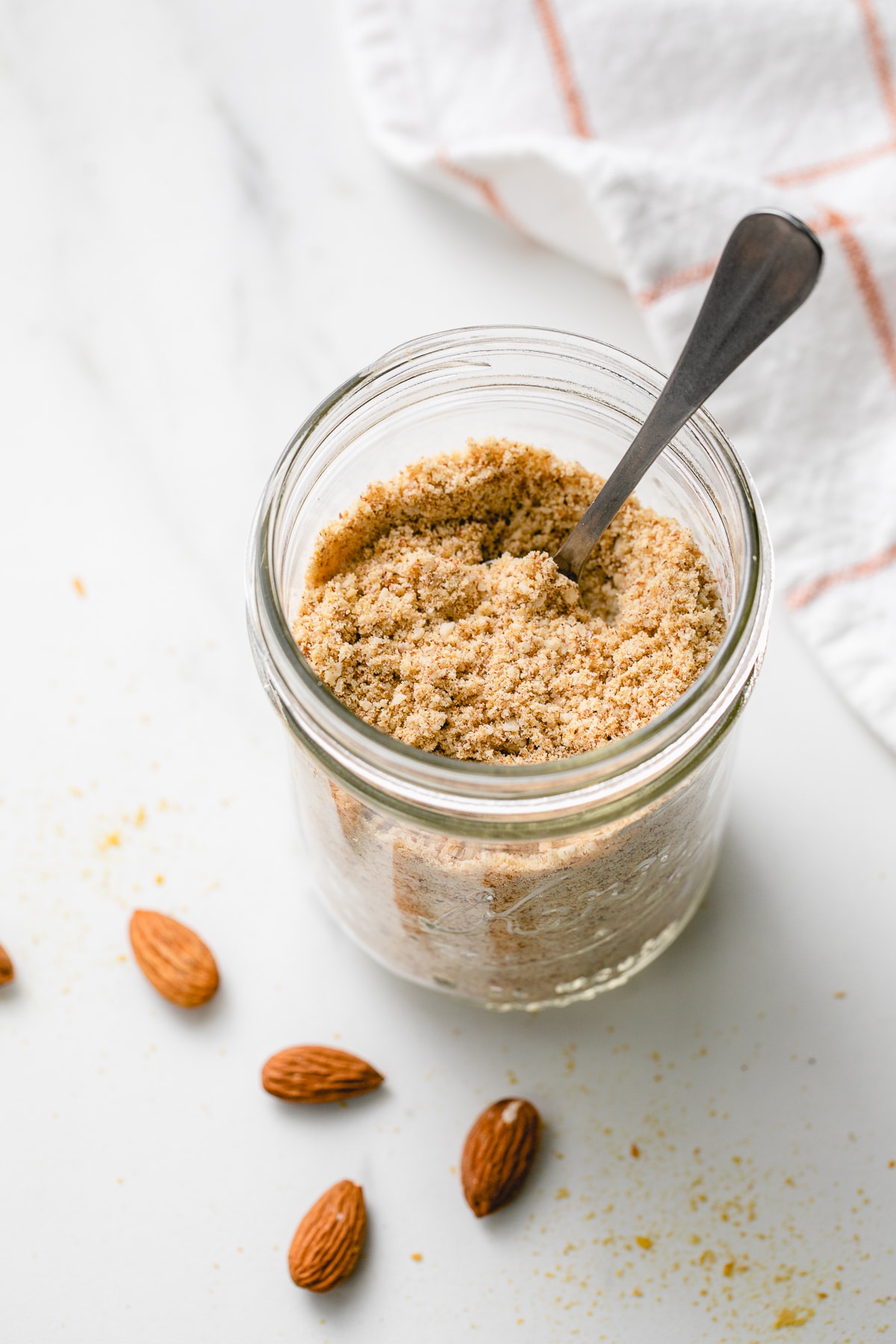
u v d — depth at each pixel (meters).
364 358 0.54
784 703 0.51
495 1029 0.48
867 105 0.54
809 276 0.38
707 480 0.42
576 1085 0.48
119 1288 0.47
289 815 0.50
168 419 0.54
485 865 0.41
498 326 0.43
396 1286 0.47
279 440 0.54
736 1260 0.47
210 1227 0.47
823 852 0.50
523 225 0.54
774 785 0.50
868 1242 0.47
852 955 0.49
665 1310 0.46
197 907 0.50
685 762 0.40
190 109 0.56
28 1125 0.48
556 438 0.45
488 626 0.43
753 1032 0.48
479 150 0.53
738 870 0.50
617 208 0.52
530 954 0.45
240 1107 0.48
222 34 0.57
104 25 0.57
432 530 0.44
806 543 0.51
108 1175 0.47
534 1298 0.46
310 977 0.49
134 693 0.51
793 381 0.51
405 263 0.55
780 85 0.54
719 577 0.43
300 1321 0.46
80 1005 0.49
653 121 0.54
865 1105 0.48
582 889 0.42
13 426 0.54
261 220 0.55
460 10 0.55
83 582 0.52
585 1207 0.47
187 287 0.55
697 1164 0.47
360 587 0.43
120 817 0.50
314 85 0.57
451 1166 0.47
